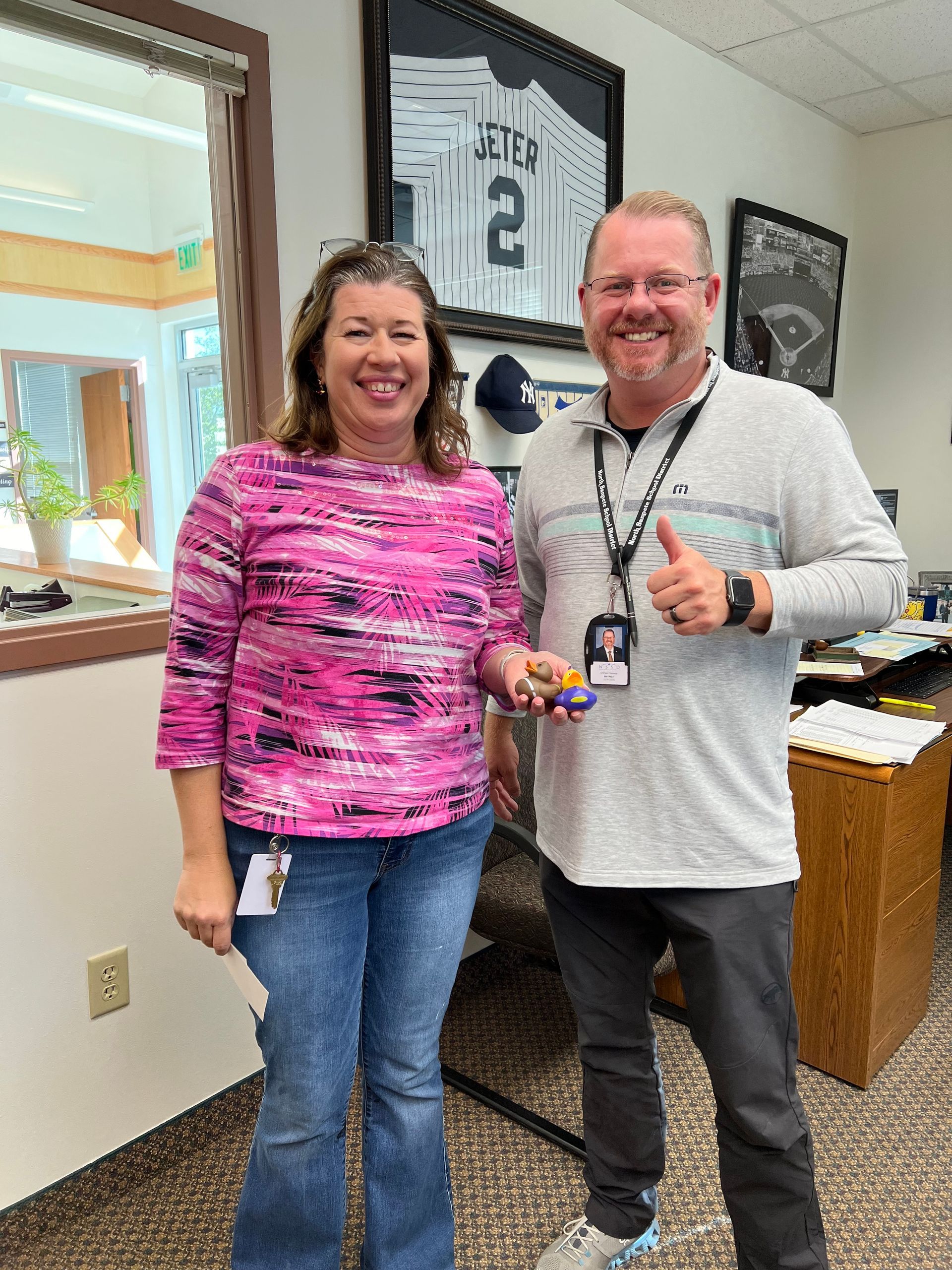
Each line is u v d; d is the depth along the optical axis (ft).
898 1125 5.79
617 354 3.90
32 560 4.97
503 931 5.88
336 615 3.36
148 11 4.86
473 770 3.89
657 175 9.10
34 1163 5.13
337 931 3.58
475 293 7.30
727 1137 4.05
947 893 9.16
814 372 12.16
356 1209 5.14
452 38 6.74
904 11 8.51
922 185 11.91
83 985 5.23
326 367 3.55
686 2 8.32
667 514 3.87
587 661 3.98
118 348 5.24
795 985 6.41
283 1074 3.64
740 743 3.82
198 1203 5.22
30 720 4.88
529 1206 5.16
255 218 5.58
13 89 4.65
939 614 10.55
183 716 3.46
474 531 3.75
